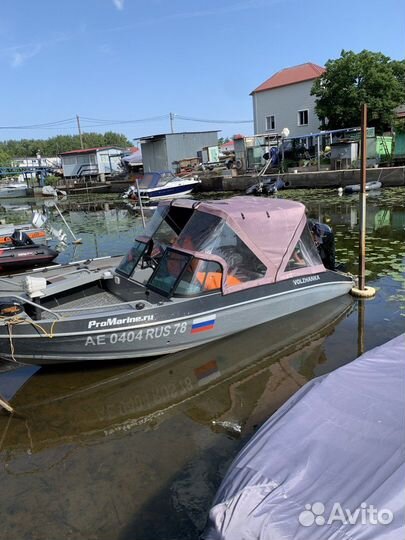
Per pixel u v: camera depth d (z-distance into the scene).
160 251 6.39
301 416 3.20
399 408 3.13
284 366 5.43
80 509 3.48
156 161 38.12
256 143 32.34
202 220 5.90
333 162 25.56
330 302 7.05
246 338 6.07
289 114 34.22
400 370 3.64
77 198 35.12
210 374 5.34
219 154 39.06
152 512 3.41
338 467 2.69
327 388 3.46
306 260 6.63
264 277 6.14
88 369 5.57
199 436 4.29
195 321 5.61
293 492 2.58
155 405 4.84
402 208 16.06
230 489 2.71
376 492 2.47
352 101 27.70
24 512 3.48
